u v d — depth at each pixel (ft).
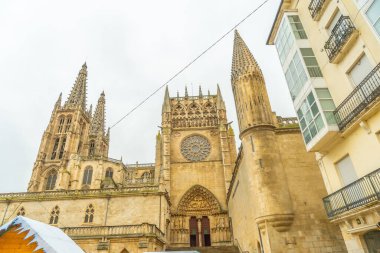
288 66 76.43
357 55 53.78
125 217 131.34
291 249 70.08
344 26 55.06
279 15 83.66
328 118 58.59
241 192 114.11
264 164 81.41
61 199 138.62
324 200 62.64
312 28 70.03
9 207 137.59
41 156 277.03
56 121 311.47
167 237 158.20
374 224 47.96
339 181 60.13
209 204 185.98
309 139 65.00
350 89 56.13
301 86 68.95
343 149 58.75
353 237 55.11
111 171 238.68
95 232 114.73
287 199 75.92
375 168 49.03
